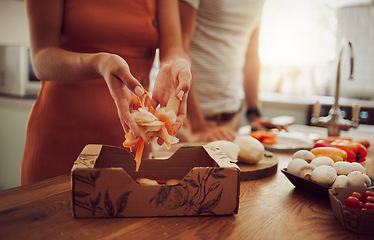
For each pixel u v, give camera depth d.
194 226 0.46
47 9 0.70
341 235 0.45
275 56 2.89
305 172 0.62
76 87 0.80
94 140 0.83
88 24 0.79
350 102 2.26
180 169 0.62
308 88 2.76
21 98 1.90
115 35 0.82
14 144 1.92
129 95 0.54
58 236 0.42
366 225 0.44
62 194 0.55
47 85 0.82
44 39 0.70
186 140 1.12
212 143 0.73
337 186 0.56
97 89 0.82
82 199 0.47
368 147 1.03
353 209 0.45
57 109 0.81
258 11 1.40
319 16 2.71
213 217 0.49
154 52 0.93
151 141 0.54
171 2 0.90
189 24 1.11
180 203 0.48
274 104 2.53
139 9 0.84
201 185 0.48
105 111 0.83
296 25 2.79
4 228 0.43
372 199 0.48
